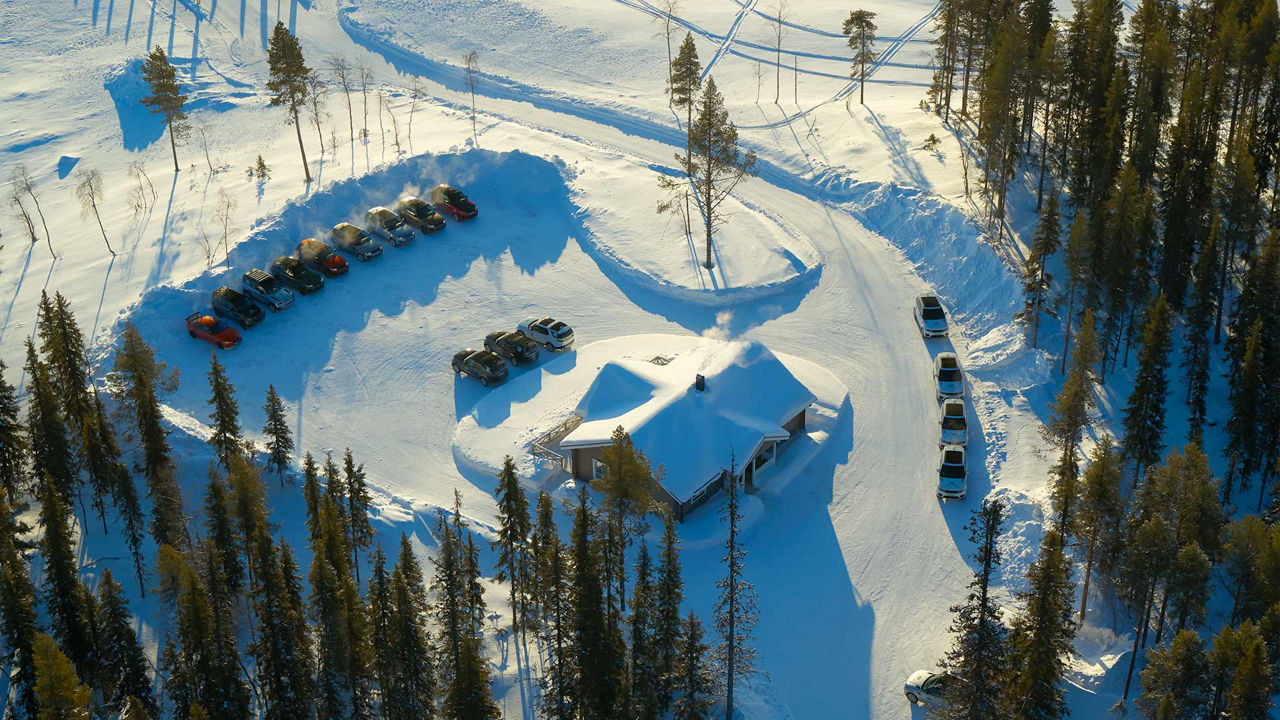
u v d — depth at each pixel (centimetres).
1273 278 6091
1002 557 5578
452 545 5162
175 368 6806
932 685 4825
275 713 4834
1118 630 5141
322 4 13325
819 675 5059
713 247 8100
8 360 7406
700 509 5956
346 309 7688
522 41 12312
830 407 6619
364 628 4744
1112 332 6694
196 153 10238
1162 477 4950
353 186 8806
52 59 12331
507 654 5219
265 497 5916
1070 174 8188
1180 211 6744
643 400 6306
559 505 6031
